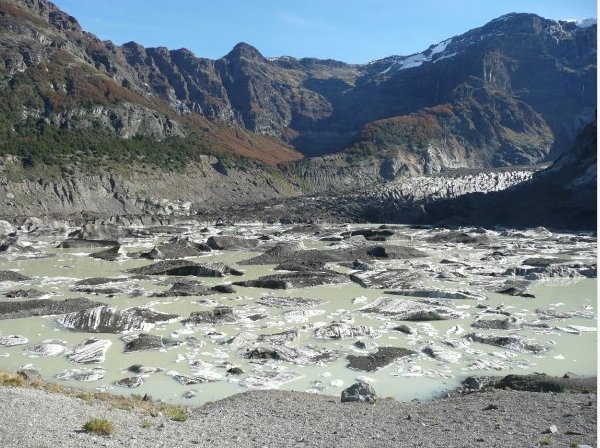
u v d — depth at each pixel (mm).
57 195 126562
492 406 18609
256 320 37062
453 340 32031
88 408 18125
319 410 19234
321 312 39812
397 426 16703
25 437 14070
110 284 49188
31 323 35969
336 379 25562
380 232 91562
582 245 79312
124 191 139500
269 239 87688
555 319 37469
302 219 125938
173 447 14422
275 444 14930
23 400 17828
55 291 46625
